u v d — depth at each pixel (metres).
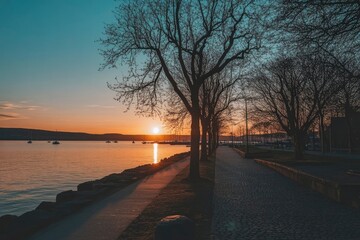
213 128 58.84
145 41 21.31
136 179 21.77
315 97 36.16
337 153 59.66
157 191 16.95
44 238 8.80
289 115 39.66
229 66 32.84
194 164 21.00
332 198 14.85
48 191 30.50
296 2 12.20
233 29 20.56
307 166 32.84
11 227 9.97
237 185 19.78
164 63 21.14
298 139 39.62
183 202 13.76
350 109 33.84
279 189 18.08
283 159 41.06
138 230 9.50
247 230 9.66
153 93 22.98
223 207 13.08
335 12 12.27
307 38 12.89
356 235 9.11
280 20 12.92
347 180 20.39
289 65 35.53
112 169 50.72
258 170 30.34
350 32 12.81
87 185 19.44
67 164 60.75
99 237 8.84
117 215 11.43
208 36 20.83
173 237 7.37
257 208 12.88
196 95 21.11
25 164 60.94
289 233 9.34
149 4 21.03
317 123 72.62
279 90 42.75
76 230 9.54
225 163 39.94
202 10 20.80
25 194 28.83
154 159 74.94
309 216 11.47
